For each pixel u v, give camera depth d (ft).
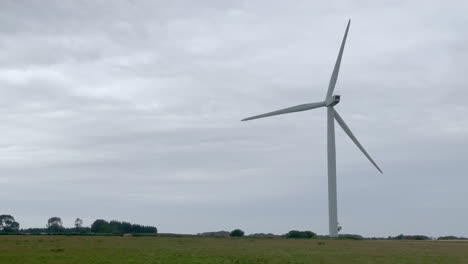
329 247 211.00
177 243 222.89
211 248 192.75
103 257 148.46
